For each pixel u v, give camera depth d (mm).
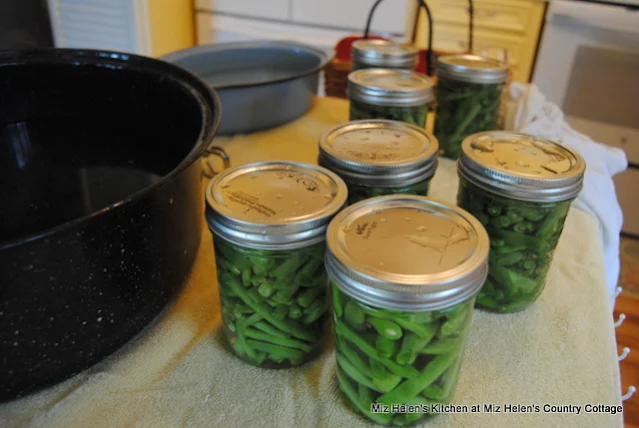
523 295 461
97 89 646
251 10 1566
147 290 400
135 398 383
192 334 443
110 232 343
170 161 599
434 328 325
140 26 1475
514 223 429
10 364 341
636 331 1228
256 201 383
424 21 1489
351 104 673
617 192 1506
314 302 388
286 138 794
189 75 578
